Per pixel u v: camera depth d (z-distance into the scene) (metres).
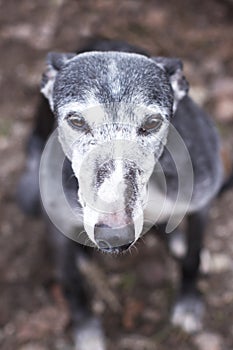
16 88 5.73
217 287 4.52
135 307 4.43
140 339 4.28
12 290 4.56
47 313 4.43
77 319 4.29
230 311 4.39
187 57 5.86
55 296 4.52
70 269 4.15
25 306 4.48
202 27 6.11
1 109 5.59
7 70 5.85
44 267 4.69
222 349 4.21
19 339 4.31
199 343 4.24
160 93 3.07
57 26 6.18
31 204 4.83
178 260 4.57
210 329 4.32
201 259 4.53
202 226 4.09
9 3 6.38
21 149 5.34
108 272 4.61
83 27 6.15
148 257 4.67
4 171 5.21
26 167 5.05
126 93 2.99
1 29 6.18
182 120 3.62
